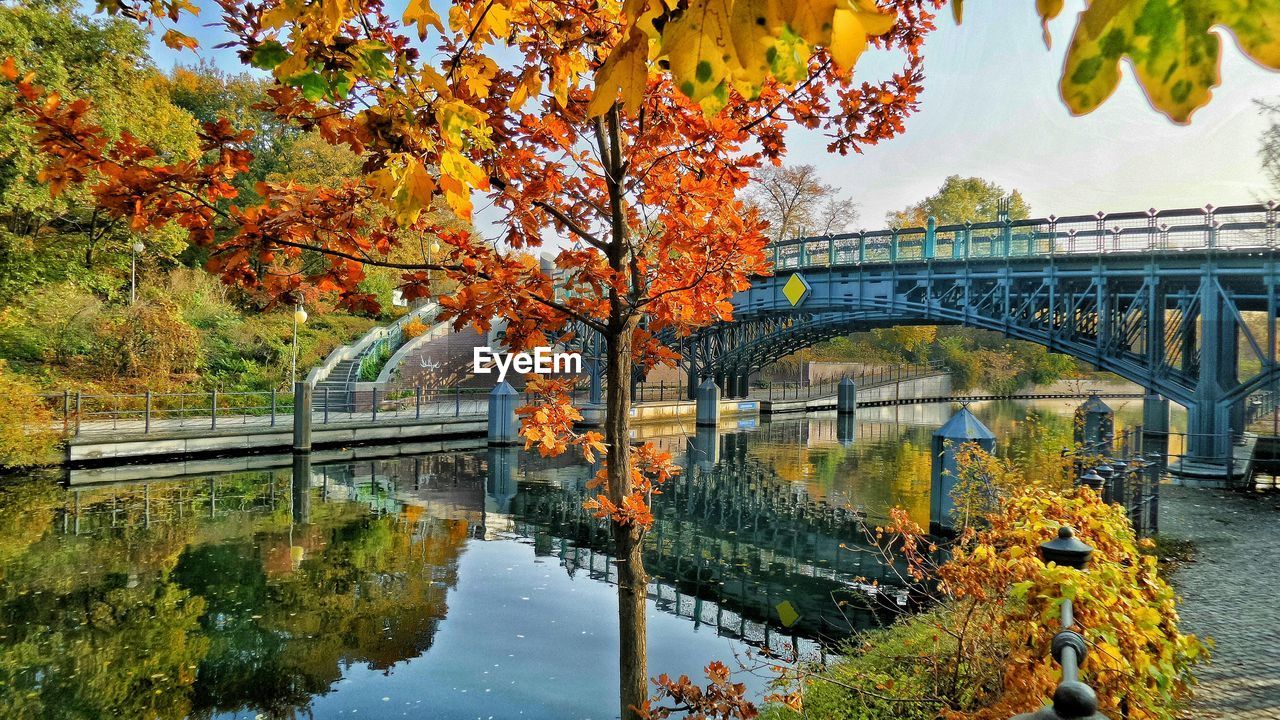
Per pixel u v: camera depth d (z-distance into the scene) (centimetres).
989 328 2216
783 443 2481
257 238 271
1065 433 2570
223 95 3759
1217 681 493
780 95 389
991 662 375
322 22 154
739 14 56
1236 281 1859
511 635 771
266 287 282
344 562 1005
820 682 499
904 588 905
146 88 2283
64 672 658
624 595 378
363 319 3412
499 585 933
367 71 152
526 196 334
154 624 771
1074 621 288
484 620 811
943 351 5991
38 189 1867
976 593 374
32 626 756
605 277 368
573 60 268
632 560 380
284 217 268
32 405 1513
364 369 2852
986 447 1031
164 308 2258
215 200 259
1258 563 819
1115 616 286
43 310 2142
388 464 1833
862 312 2623
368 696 630
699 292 357
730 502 1482
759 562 1066
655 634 775
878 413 3931
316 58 150
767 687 552
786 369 5191
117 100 2023
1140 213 1894
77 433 1605
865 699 455
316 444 1927
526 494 1518
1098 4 42
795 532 1245
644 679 377
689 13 59
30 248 2162
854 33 52
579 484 1634
